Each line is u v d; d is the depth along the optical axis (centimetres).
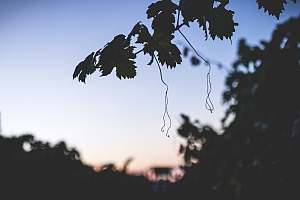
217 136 506
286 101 374
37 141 502
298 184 307
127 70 156
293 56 379
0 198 428
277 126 375
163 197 552
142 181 583
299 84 373
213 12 145
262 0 154
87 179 476
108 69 151
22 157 455
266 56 414
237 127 431
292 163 306
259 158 354
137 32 137
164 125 167
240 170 375
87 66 146
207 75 174
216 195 432
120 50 143
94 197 474
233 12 144
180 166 534
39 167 452
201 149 499
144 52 143
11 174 438
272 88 394
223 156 448
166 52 149
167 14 137
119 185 523
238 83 496
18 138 475
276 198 319
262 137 384
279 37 411
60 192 451
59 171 459
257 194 343
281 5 154
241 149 419
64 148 505
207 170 479
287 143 336
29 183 441
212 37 146
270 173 337
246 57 491
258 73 448
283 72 382
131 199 537
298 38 377
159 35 145
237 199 360
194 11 133
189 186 497
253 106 414
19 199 433
